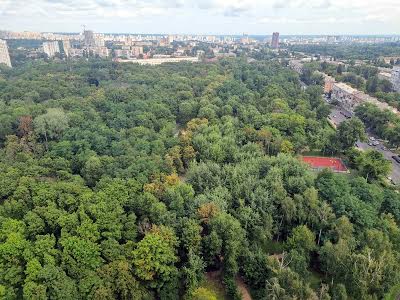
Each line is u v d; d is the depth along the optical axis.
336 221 100.75
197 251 91.06
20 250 82.44
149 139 160.38
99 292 74.75
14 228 89.69
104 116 191.25
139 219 103.31
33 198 103.56
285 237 108.19
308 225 105.00
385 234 100.06
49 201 101.88
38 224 92.50
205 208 98.69
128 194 108.44
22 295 76.25
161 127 184.88
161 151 147.50
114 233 91.38
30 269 76.75
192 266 85.00
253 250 94.56
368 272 84.00
